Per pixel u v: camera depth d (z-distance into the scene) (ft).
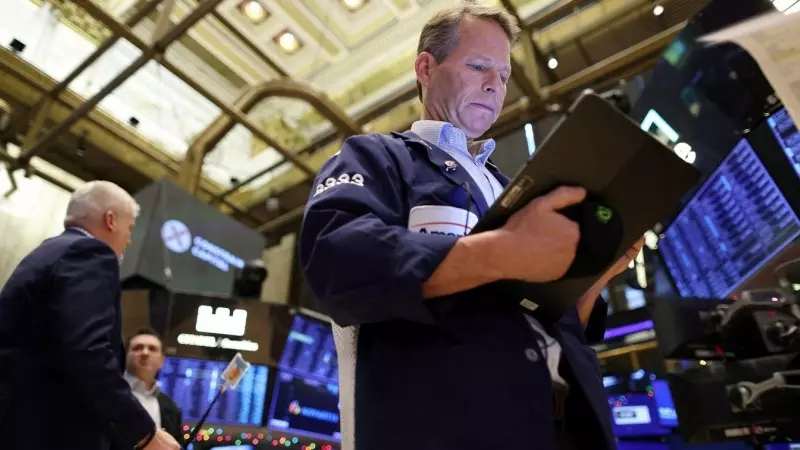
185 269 16.98
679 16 15.33
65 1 20.45
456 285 2.47
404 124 22.15
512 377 2.48
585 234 2.42
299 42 24.32
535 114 15.55
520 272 2.45
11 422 4.87
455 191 3.14
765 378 6.02
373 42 24.06
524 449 2.30
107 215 6.57
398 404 2.44
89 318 5.21
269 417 14.35
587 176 2.46
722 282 7.82
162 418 10.49
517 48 17.12
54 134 17.39
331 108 18.79
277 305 15.70
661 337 6.84
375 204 2.82
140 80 23.66
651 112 9.14
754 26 6.50
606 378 10.97
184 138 24.61
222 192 24.54
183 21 14.79
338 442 15.14
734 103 7.06
